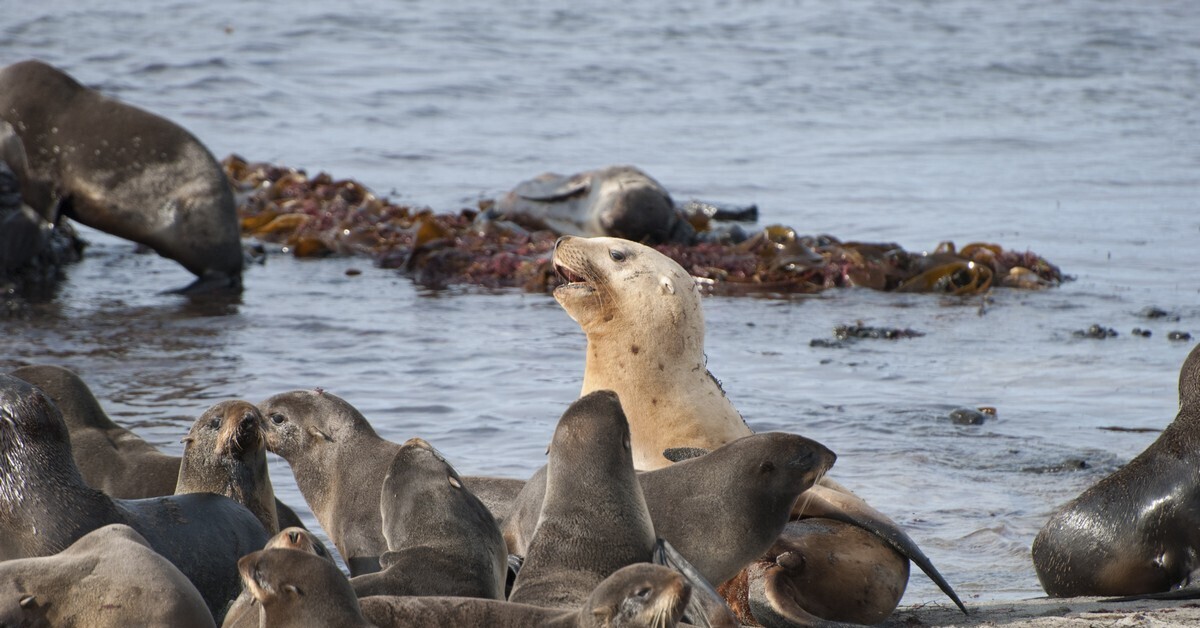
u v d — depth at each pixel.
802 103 149.50
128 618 18.56
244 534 24.62
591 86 156.00
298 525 28.47
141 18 185.25
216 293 66.06
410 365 50.69
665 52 185.38
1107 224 85.06
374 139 118.88
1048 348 54.34
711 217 86.00
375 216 80.88
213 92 139.00
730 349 53.88
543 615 18.84
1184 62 185.12
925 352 53.75
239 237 69.50
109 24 178.62
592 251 31.20
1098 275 70.38
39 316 59.53
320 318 59.53
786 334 57.03
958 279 67.38
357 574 26.28
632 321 30.83
